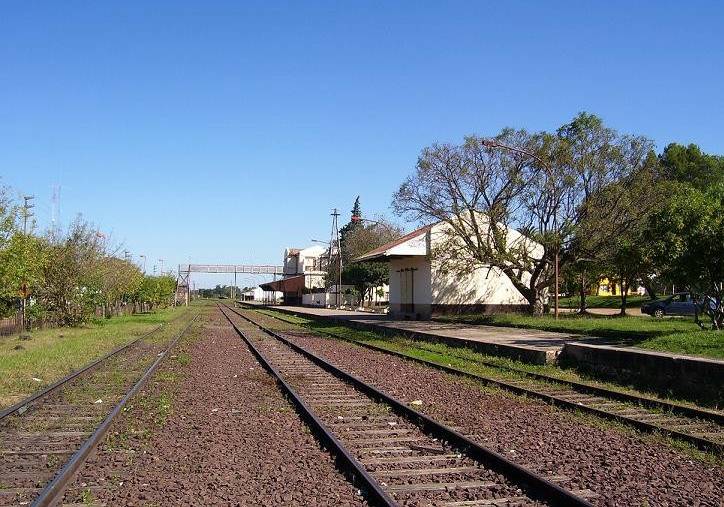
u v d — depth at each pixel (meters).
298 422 10.39
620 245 29.39
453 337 23.84
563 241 33.22
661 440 9.12
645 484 7.11
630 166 33.66
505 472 7.43
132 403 11.93
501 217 35.59
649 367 14.45
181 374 16.34
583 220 33.38
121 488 6.88
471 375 15.38
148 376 15.46
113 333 30.81
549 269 36.97
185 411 11.27
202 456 8.20
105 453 8.30
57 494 6.51
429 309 40.75
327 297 82.31
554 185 33.38
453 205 35.56
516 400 12.34
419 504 6.38
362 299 77.94
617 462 7.98
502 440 9.12
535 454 8.34
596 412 10.98
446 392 13.34
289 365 18.58
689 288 18.78
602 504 6.43
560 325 26.94
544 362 17.77
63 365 17.52
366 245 81.19
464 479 7.27
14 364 17.28
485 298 41.62
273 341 27.77
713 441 8.90
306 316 54.03
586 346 16.94
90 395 12.91
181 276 134.88
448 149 35.56
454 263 36.75
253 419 10.61
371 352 22.42
